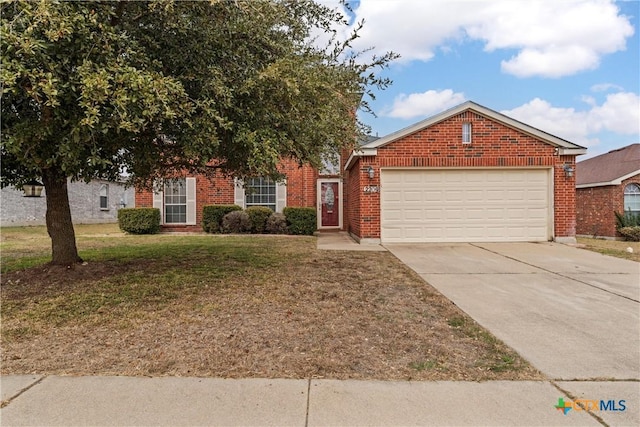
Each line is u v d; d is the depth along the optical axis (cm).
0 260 744
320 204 1465
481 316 437
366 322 414
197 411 250
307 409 252
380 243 1035
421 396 268
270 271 652
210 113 420
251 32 475
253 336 373
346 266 707
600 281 606
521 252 886
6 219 1590
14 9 348
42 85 329
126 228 1338
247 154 500
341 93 562
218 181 1402
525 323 414
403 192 1053
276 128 521
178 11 437
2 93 354
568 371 304
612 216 1630
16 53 329
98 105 362
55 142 412
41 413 248
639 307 471
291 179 1412
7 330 390
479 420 240
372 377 296
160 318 421
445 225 1058
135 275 607
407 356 333
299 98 477
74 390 276
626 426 233
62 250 626
